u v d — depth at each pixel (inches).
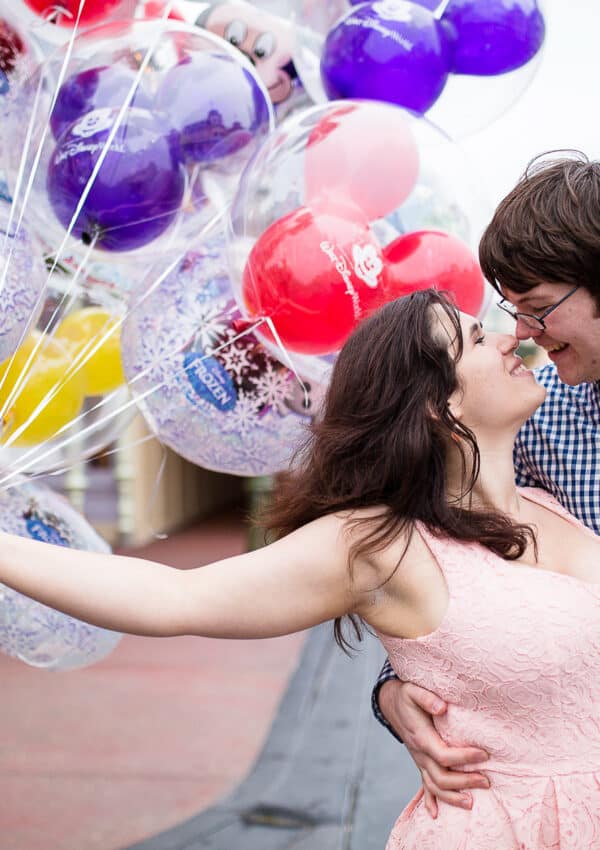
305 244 79.7
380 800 195.2
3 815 189.5
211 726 250.4
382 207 83.4
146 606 68.6
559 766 71.2
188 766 219.5
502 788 72.0
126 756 225.9
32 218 88.4
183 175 85.4
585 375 79.4
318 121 83.3
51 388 94.3
